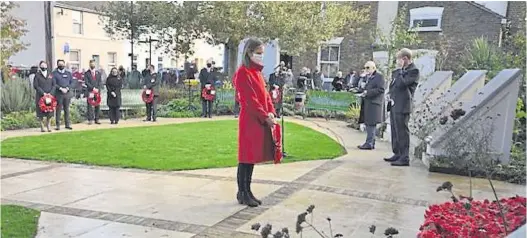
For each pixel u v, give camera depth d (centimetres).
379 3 1820
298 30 1627
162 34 1998
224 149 796
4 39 1272
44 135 951
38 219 416
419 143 750
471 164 602
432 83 887
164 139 906
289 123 1235
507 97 618
